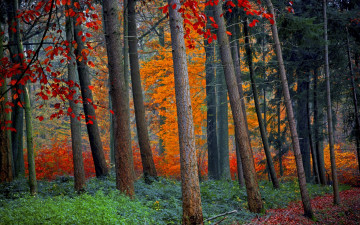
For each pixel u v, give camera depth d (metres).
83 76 13.64
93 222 7.11
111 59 10.07
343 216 11.35
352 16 15.31
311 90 18.95
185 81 7.76
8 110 5.50
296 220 10.07
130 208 8.83
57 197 9.62
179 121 7.71
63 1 5.11
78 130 12.05
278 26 12.21
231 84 10.83
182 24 7.88
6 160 13.03
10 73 5.18
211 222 9.28
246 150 10.91
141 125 14.82
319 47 16.67
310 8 15.92
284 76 10.96
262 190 14.55
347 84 16.86
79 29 11.72
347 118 18.25
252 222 9.57
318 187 18.81
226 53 10.78
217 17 10.73
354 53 17.25
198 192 7.66
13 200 10.27
